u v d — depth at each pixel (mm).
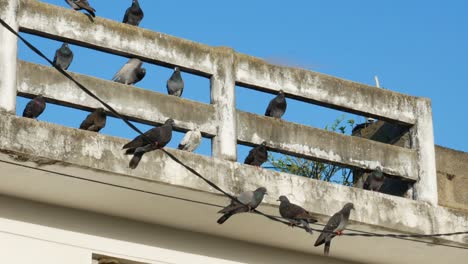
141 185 15234
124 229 15953
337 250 17172
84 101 15531
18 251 15141
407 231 16734
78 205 15648
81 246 15555
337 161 16969
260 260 16859
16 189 15203
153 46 16203
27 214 15375
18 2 15336
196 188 15414
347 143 17109
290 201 16016
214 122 16234
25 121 14648
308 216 14578
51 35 15500
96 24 15875
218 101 16344
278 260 17016
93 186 15180
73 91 15492
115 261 15836
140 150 14328
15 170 14758
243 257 16734
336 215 15195
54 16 15578
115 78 16609
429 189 17297
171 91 17031
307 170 20172
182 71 16484
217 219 16062
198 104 16219
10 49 15062
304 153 16750
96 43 15797
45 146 14648
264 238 16703
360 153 17156
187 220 16125
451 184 18016
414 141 17641
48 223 15461
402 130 17953
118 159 15039
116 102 15703
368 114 17453
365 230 16594
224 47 16688
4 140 14414
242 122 16453
